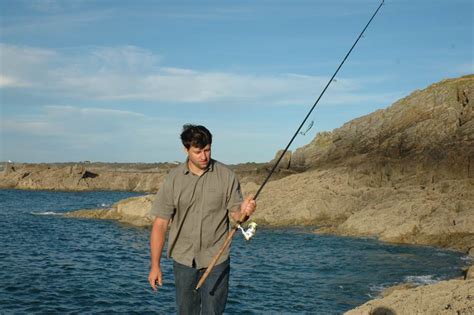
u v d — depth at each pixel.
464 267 19.16
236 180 4.54
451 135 38.25
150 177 87.50
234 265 20.69
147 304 14.83
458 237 24.44
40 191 80.75
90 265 20.97
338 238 26.98
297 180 39.72
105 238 29.36
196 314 4.66
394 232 25.78
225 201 4.52
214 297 4.48
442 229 25.16
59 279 17.88
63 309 14.15
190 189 4.45
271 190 38.66
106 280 17.92
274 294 15.93
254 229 4.47
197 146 4.32
